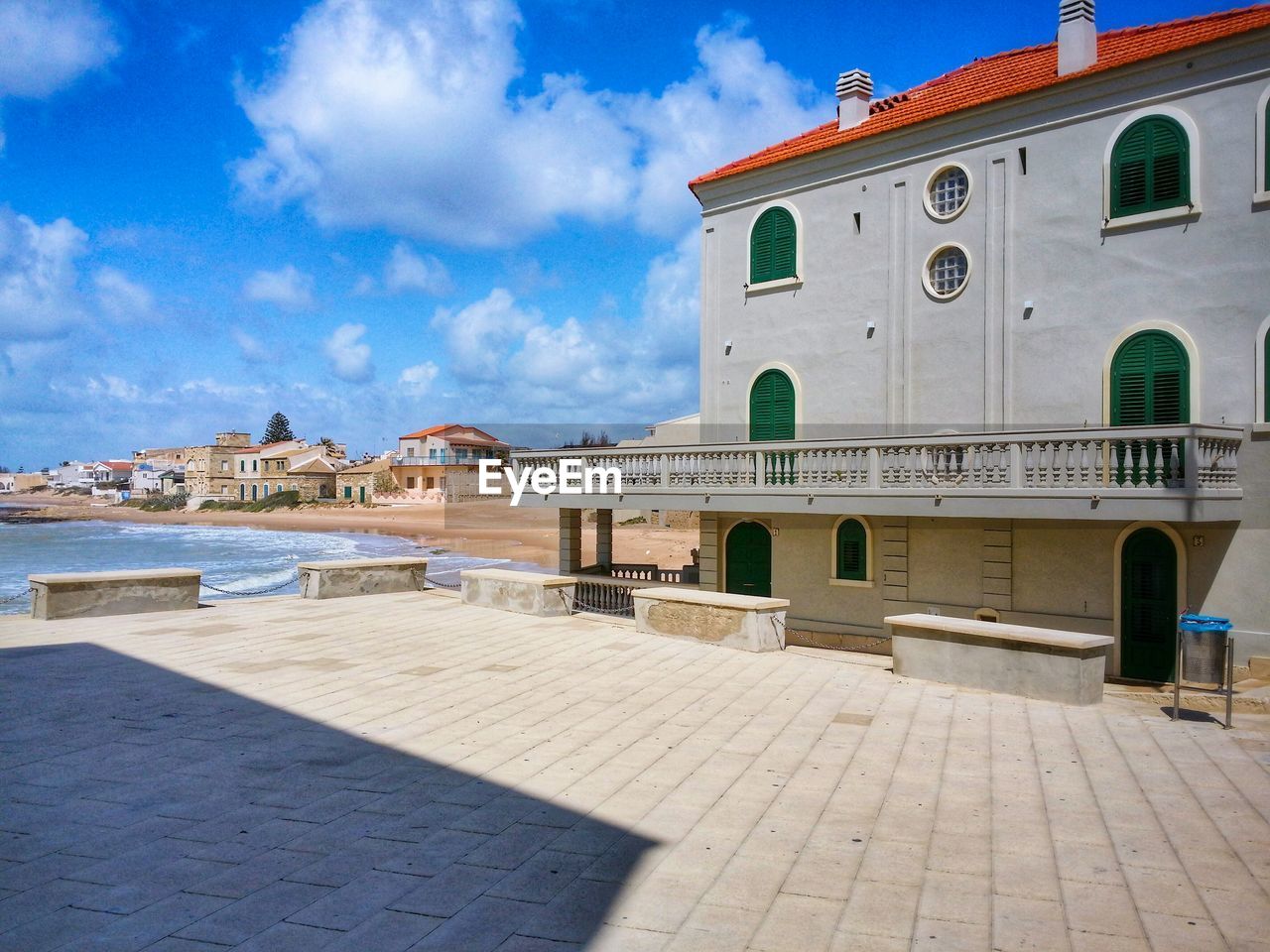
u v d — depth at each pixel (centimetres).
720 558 2161
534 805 763
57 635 1530
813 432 2023
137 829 705
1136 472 1457
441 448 10619
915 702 1123
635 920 564
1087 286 1641
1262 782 827
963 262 1811
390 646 1477
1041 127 1698
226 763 869
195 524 10669
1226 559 1491
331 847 673
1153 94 1569
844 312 1980
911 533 1873
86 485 18775
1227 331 1494
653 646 1487
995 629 1201
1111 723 1029
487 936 542
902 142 1888
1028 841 691
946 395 1825
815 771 859
